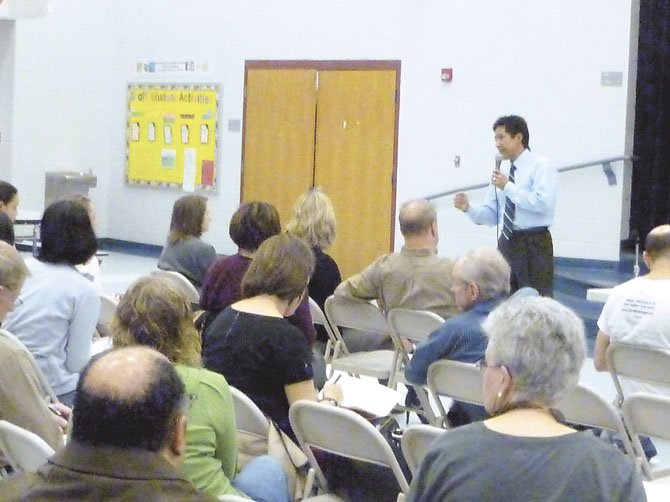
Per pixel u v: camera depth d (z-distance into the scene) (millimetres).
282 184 10406
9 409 2906
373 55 9703
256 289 3336
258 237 4516
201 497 1606
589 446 1942
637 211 9102
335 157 10031
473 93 9125
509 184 6168
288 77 10281
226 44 10719
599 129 8586
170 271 5508
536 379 2002
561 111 8711
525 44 8836
